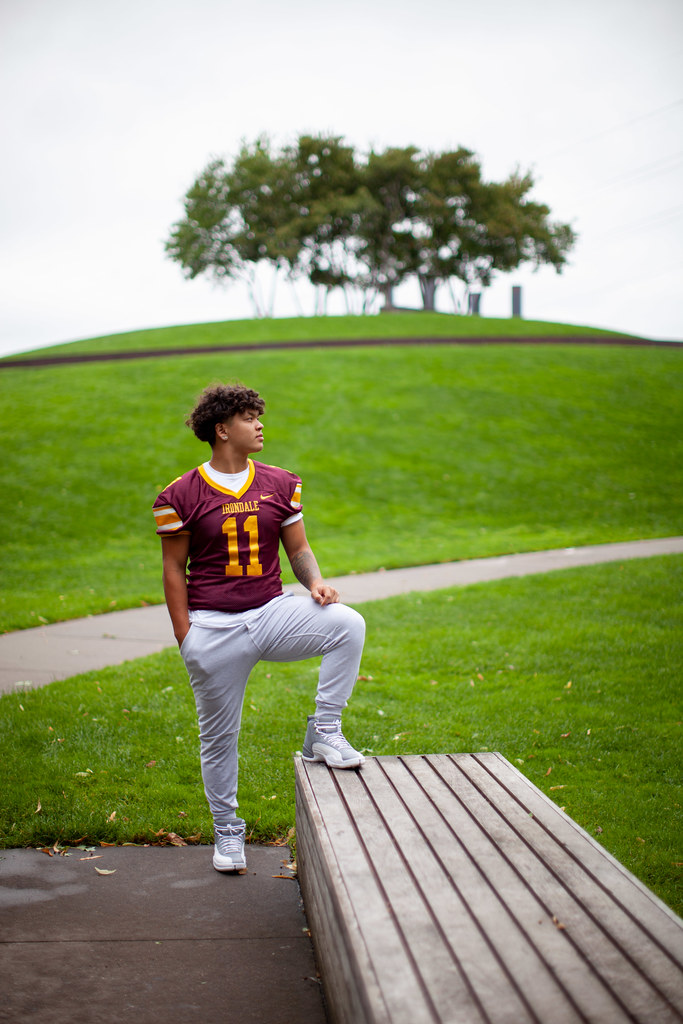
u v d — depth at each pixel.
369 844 2.39
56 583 11.84
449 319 46.16
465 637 7.75
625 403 25.80
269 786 4.34
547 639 7.57
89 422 22.77
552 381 27.56
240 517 3.06
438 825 2.53
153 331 43.91
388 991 1.67
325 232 60.84
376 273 63.47
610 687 6.22
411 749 4.95
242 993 2.54
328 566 12.42
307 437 21.69
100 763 4.62
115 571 12.70
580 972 1.74
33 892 3.19
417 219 60.00
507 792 2.83
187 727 5.25
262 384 26.08
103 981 2.58
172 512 3.05
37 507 17.03
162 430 22.06
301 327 42.28
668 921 1.95
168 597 3.10
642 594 9.48
